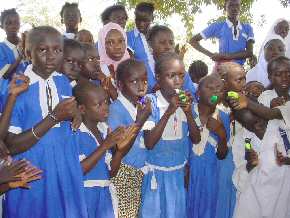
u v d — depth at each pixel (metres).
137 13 5.68
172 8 12.05
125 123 3.73
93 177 3.43
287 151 4.34
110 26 4.66
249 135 4.44
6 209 3.13
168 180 3.87
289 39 6.80
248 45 7.43
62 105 3.00
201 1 12.09
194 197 4.22
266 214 4.33
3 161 2.86
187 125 4.01
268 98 4.46
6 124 3.01
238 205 4.41
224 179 4.33
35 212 3.07
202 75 6.16
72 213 3.14
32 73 3.19
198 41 7.69
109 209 3.51
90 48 4.19
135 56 5.53
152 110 3.81
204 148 4.20
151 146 3.74
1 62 5.70
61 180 3.13
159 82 3.93
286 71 4.33
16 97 3.05
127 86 3.77
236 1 7.36
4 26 6.03
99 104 3.46
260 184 4.33
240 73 4.36
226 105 4.43
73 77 3.85
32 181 3.02
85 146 3.43
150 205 3.82
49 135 3.12
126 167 3.73
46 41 3.10
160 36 4.80
